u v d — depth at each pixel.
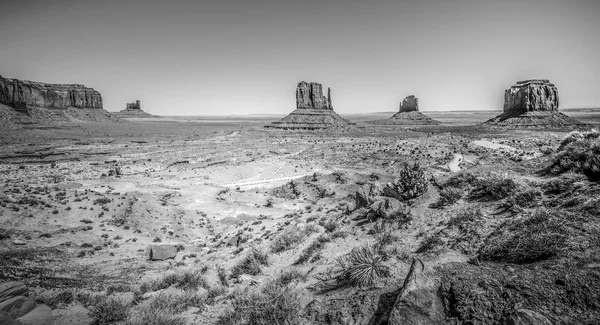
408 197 15.38
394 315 5.53
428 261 6.99
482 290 5.57
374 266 8.02
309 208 31.88
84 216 31.89
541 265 5.87
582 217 7.17
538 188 10.51
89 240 26.50
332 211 22.44
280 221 28.80
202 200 45.62
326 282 8.80
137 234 30.02
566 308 4.68
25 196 34.50
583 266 5.42
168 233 32.12
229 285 11.76
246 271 12.71
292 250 13.95
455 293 5.71
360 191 17.58
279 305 7.92
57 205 33.06
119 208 34.59
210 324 8.69
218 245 27.09
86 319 10.38
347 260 9.45
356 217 15.40
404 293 5.82
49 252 22.06
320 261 11.09
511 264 6.29
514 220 8.43
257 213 40.66
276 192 54.84
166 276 15.05
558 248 6.14
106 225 30.69
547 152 17.47
